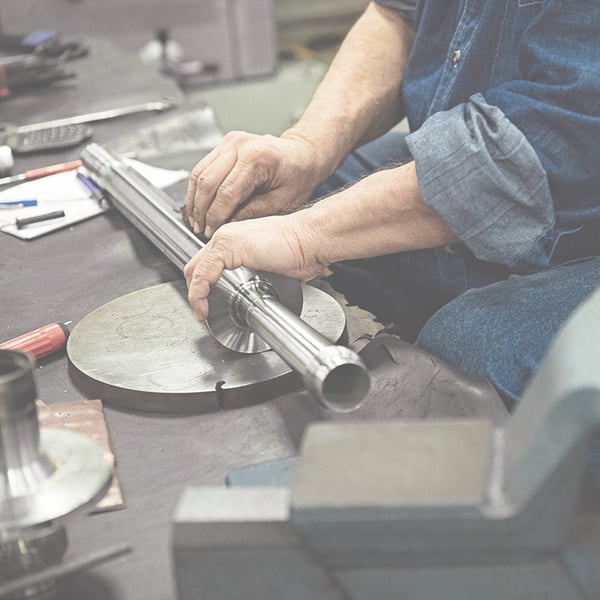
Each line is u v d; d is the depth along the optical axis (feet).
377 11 6.61
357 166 6.72
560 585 2.42
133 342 4.39
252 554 2.51
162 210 5.36
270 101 13.52
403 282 6.13
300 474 2.48
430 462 2.49
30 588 2.90
